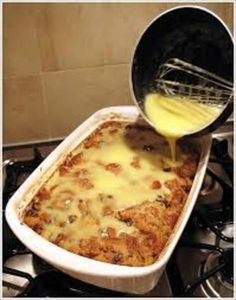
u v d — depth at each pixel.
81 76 0.87
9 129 0.90
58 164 0.77
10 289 0.64
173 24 0.71
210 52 0.70
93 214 0.68
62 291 0.63
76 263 0.55
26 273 0.63
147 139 0.83
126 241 0.64
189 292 0.59
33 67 0.84
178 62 0.74
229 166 0.81
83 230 0.66
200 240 0.69
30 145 0.92
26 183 0.70
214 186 0.80
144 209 0.68
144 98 0.77
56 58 0.84
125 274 0.53
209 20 0.67
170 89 0.78
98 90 0.89
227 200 0.73
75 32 0.81
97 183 0.74
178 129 0.72
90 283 0.59
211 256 0.66
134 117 0.86
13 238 0.70
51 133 0.93
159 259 0.58
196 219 0.71
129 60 0.87
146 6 0.81
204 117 0.73
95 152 0.81
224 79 0.69
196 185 0.69
